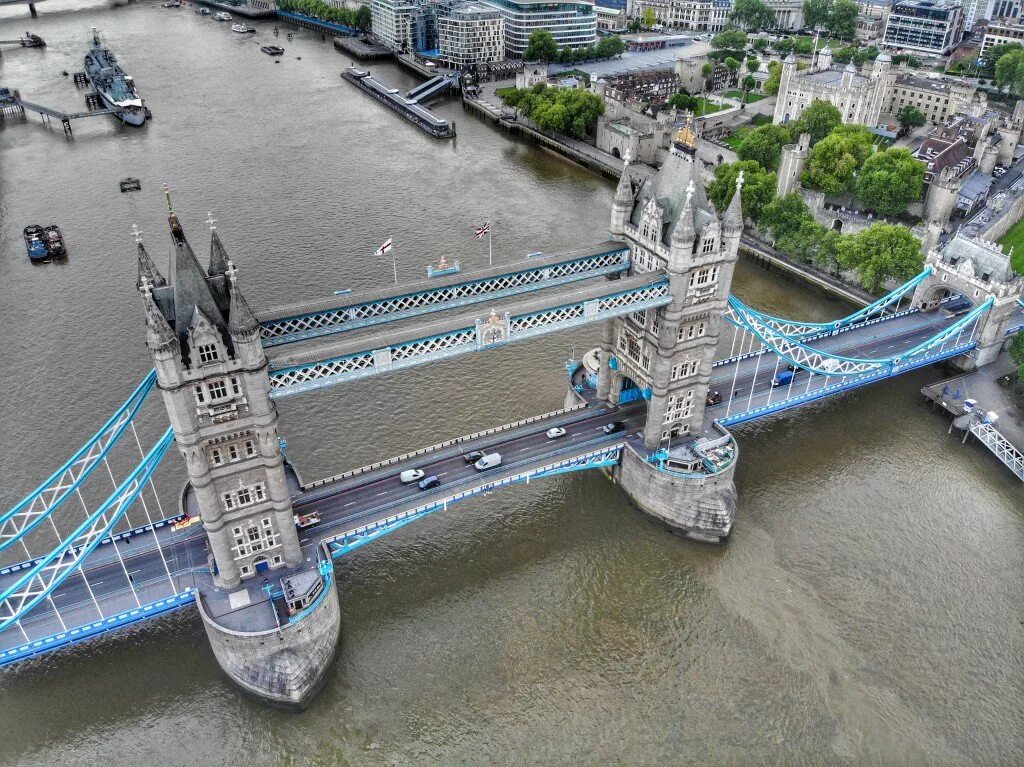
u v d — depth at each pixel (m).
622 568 112.56
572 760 90.19
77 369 149.50
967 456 133.12
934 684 98.81
